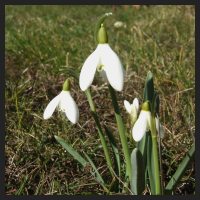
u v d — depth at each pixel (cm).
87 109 35
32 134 31
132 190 23
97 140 30
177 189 26
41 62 46
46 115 23
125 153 24
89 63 21
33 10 91
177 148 28
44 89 38
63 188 26
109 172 27
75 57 47
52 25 65
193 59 43
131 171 22
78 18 81
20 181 27
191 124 31
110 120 34
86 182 26
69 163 28
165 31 58
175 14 65
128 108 24
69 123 33
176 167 28
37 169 28
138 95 37
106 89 39
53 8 95
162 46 50
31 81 40
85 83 20
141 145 25
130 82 39
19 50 49
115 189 26
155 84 37
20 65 44
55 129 32
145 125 21
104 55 21
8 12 86
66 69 22
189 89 34
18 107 35
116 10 93
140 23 65
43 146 30
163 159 28
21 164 28
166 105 33
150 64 43
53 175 27
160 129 22
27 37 54
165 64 43
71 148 25
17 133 31
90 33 61
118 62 20
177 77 39
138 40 51
